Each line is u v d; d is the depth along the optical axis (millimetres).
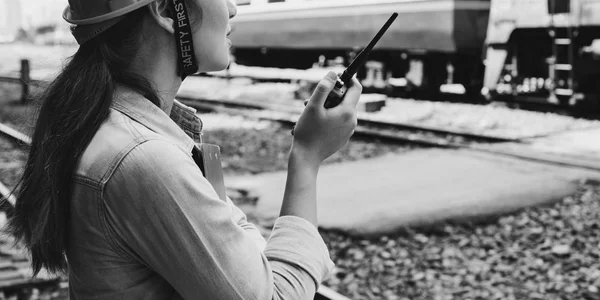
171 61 1074
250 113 12672
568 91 10891
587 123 9945
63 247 1035
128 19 1026
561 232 5086
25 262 4090
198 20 1063
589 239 4891
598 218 5336
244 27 16625
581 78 10586
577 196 6008
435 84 13125
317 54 16062
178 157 978
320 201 6367
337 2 13477
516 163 7547
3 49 34906
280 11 15148
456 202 5980
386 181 7023
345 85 1176
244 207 6438
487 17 11594
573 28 10422
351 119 1162
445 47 11570
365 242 5117
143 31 1038
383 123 10617
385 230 5332
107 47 1033
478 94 12781
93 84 1007
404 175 7250
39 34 34375
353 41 13273
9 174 6633
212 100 15078
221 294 952
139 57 1048
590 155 7676
